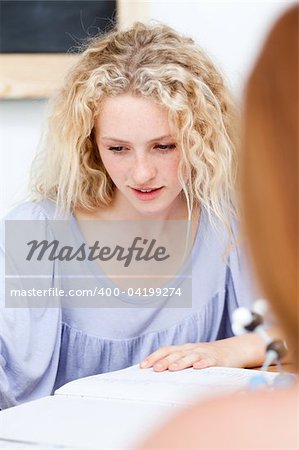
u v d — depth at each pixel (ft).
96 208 4.98
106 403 3.73
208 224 5.13
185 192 4.61
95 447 3.10
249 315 3.63
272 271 1.37
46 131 4.97
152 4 8.10
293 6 1.39
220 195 4.75
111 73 4.35
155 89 4.26
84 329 5.01
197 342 5.16
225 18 8.16
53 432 3.28
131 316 5.03
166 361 4.40
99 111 4.43
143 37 4.58
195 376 4.19
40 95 7.96
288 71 1.36
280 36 1.37
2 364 4.67
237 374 4.24
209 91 4.47
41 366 4.81
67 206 4.94
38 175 5.08
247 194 1.39
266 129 1.37
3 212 8.03
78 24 8.00
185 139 4.38
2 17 7.97
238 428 1.31
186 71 4.38
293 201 1.35
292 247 1.35
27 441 3.20
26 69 7.95
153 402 3.74
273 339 3.60
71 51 8.00
